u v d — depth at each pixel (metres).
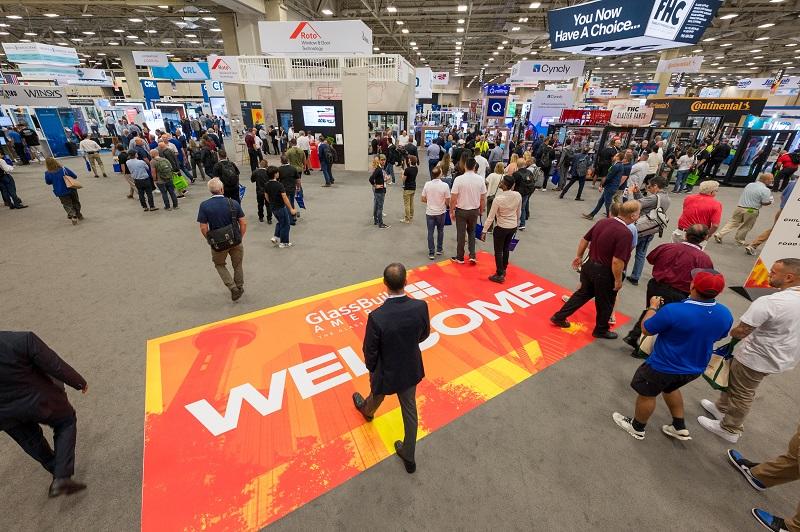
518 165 7.69
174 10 20.59
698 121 16.22
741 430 2.85
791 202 4.84
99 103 21.98
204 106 24.59
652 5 5.12
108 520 2.25
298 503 2.38
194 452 2.70
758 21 18.06
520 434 2.92
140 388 3.30
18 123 16.34
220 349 3.84
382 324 2.26
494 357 3.83
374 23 22.88
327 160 11.71
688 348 2.47
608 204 8.52
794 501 2.46
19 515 2.27
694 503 2.43
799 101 29.11
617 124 13.68
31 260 5.94
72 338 3.97
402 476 2.57
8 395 2.03
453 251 6.66
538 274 5.80
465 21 21.53
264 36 12.45
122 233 7.25
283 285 5.25
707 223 5.05
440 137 15.57
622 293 5.29
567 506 2.39
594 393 3.37
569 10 6.27
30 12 20.66
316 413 3.07
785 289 2.54
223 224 4.40
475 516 2.32
